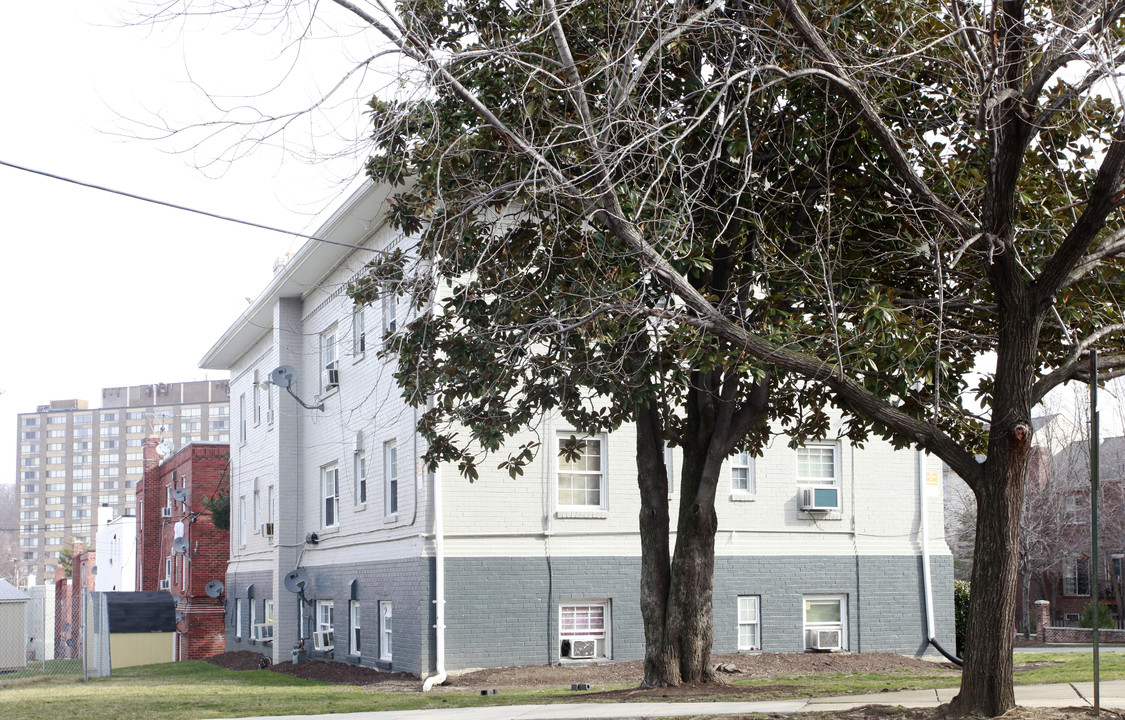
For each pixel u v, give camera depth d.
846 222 14.55
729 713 11.88
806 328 13.78
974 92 12.87
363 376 26.28
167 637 44.19
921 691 14.37
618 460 23.58
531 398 15.52
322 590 29.09
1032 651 28.39
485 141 14.09
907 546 26.00
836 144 14.38
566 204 13.34
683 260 13.90
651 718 11.59
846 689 15.23
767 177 15.09
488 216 17.72
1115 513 43.75
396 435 23.91
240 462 38.47
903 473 26.28
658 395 15.54
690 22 11.69
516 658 22.20
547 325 13.88
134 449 198.75
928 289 15.23
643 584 16.27
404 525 23.17
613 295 13.29
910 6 13.51
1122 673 15.56
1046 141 14.68
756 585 24.52
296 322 32.06
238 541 38.44
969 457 11.25
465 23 14.33
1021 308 11.02
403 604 22.83
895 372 13.16
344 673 24.72
